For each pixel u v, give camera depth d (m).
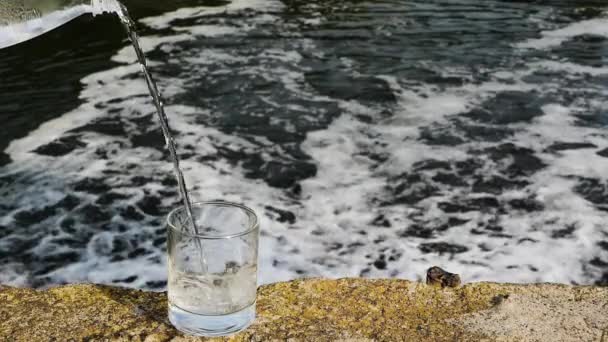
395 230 5.37
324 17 11.66
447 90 8.59
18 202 5.80
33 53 9.62
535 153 6.84
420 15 11.93
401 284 2.42
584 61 9.89
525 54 10.09
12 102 7.99
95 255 5.09
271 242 5.14
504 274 4.79
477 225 5.46
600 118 7.85
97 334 2.11
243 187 6.08
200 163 6.54
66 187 6.06
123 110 7.80
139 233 5.39
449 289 2.41
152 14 11.55
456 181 6.21
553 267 4.89
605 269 4.90
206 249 1.97
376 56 9.77
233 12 11.82
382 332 2.17
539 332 2.19
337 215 5.59
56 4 1.84
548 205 5.80
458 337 2.15
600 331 2.20
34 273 4.87
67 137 7.08
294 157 6.67
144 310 2.24
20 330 2.13
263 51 9.89
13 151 6.75
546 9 12.58
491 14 12.14
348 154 6.75
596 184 6.22
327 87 8.57
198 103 8.04
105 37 10.32
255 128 7.36
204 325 2.04
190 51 9.85
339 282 2.43
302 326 2.17
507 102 8.23
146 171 6.38
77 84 8.58
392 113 7.80
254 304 2.11
